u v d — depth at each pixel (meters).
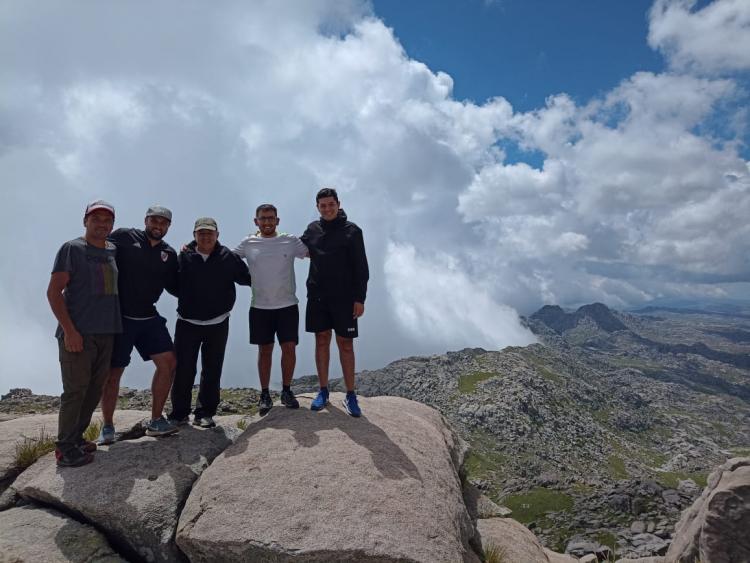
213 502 2.85
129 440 3.72
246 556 2.61
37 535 2.80
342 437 3.50
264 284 3.99
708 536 3.92
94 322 3.25
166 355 3.71
